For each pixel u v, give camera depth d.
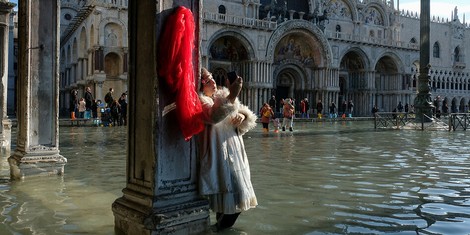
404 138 21.81
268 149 16.12
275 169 11.13
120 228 5.50
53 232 5.61
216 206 5.50
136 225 5.12
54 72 9.45
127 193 5.38
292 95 60.94
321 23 62.03
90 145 16.94
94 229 5.75
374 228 5.88
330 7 64.56
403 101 69.56
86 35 47.78
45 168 9.46
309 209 6.92
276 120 27.27
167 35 4.92
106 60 45.78
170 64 4.87
